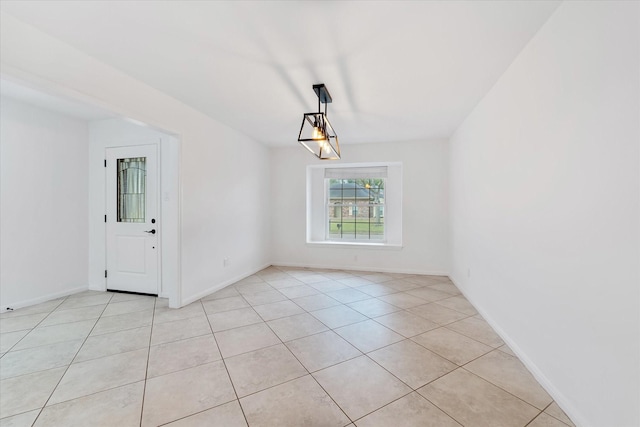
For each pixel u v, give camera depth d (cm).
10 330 257
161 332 253
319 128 255
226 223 400
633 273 113
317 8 160
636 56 111
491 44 195
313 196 556
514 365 201
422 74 238
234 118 363
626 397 117
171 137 308
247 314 297
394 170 518
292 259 543
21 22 173
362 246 506
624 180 117
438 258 469
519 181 209
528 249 196
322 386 177
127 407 157
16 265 316
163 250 354
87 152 388
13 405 158
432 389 174
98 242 384
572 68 149
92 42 195
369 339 241
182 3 157
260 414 153
